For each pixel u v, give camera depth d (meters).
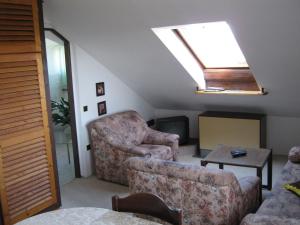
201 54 4.77
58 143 6.84
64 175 4.99
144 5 3.30
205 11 3.14
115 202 1.93
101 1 3.43
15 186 3.32
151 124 6.40
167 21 3.47
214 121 5.39
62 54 6.79
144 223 1.80
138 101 6.00
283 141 5.43
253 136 5.15
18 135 3.30
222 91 4.82
